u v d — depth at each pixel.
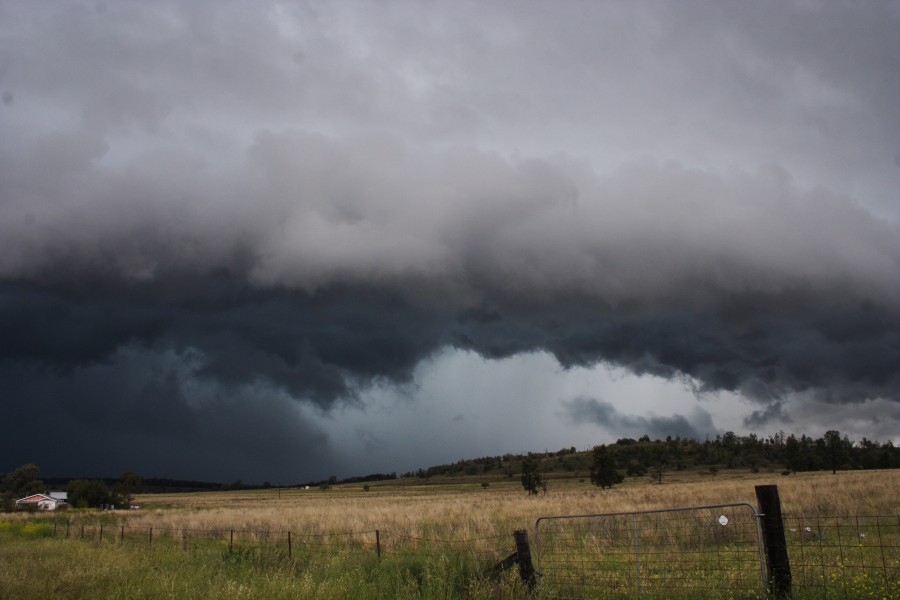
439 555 14.50
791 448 139.38
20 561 15.20
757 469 147.75
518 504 46.31
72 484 98.19
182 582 11.70
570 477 171.75
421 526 27.62
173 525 40.03
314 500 109.00
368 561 15.05
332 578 11.93
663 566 12.61
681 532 18.66
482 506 46.38
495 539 18.20
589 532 18.91
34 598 10.76
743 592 9.70
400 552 16.27
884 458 145.88
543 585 10.76
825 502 30.59
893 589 9.30
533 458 95.00
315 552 17.92
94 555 16.52
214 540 26.00
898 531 17.91
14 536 30.45
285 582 11.30
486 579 11.15
